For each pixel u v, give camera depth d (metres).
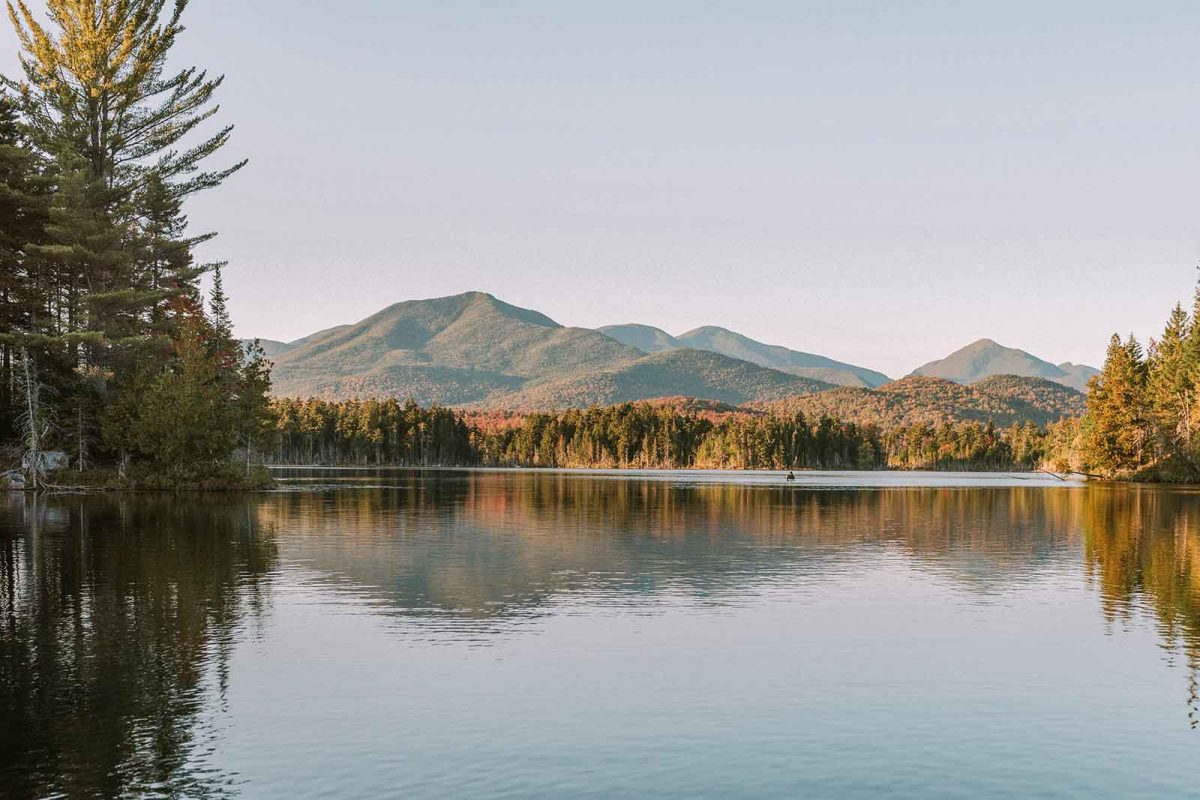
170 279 100.31
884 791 15.55
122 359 91.75
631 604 31.27
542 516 69.62
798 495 107.56
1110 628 27.69
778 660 23.73
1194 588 35.00
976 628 27.62
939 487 135.62
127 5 89.75
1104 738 18.09
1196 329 138.25
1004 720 19.12
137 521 58.16
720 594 33.31
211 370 94.12
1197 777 16.20
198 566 39.16
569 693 20.80
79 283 91.75
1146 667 23.19
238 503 77.00
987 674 22.52
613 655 24.16
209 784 15.77
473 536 53.31
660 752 17.23
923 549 47.75
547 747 17.45
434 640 25.73
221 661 23.31
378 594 32.81
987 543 50.78
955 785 15.82
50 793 15.41
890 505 86.62
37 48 87.88
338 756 16.98
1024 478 197.50
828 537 54.00
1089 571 39.56
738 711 19.59
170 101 95.56
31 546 45.22
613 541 51.06
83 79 88.88
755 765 16.64
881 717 19.27
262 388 104.81
